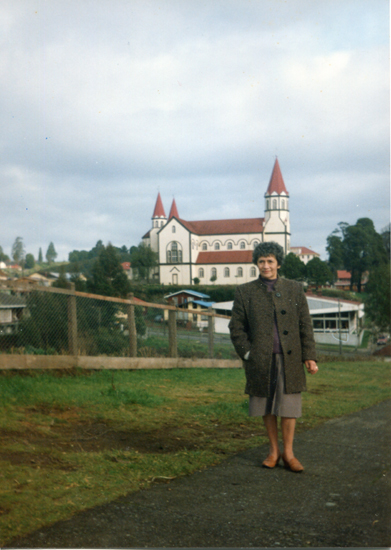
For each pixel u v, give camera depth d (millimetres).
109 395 5984
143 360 9320
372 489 3092
